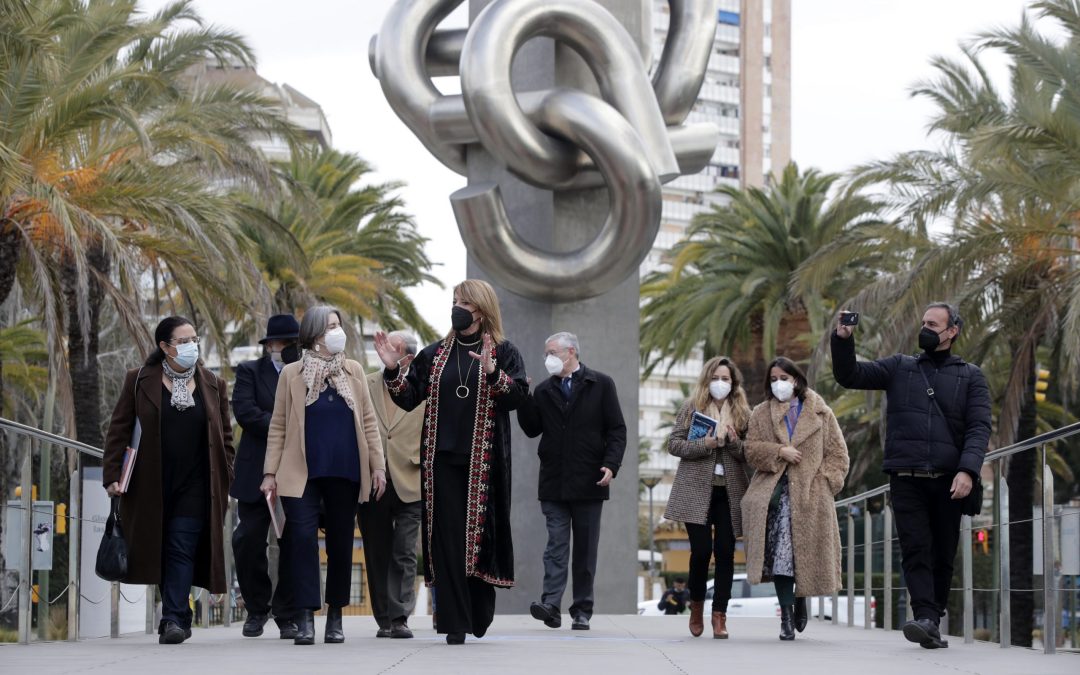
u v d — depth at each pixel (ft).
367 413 25.48
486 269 48.96
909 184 70.54
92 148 61.36
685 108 50.62
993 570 28.43
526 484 49.96
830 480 29.37
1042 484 25.36
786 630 29.63
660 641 28.02
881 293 70.08
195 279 65.67
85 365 70.69
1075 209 65.51
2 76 53.21
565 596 49.47
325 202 99.81
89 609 30.27
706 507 29.91
